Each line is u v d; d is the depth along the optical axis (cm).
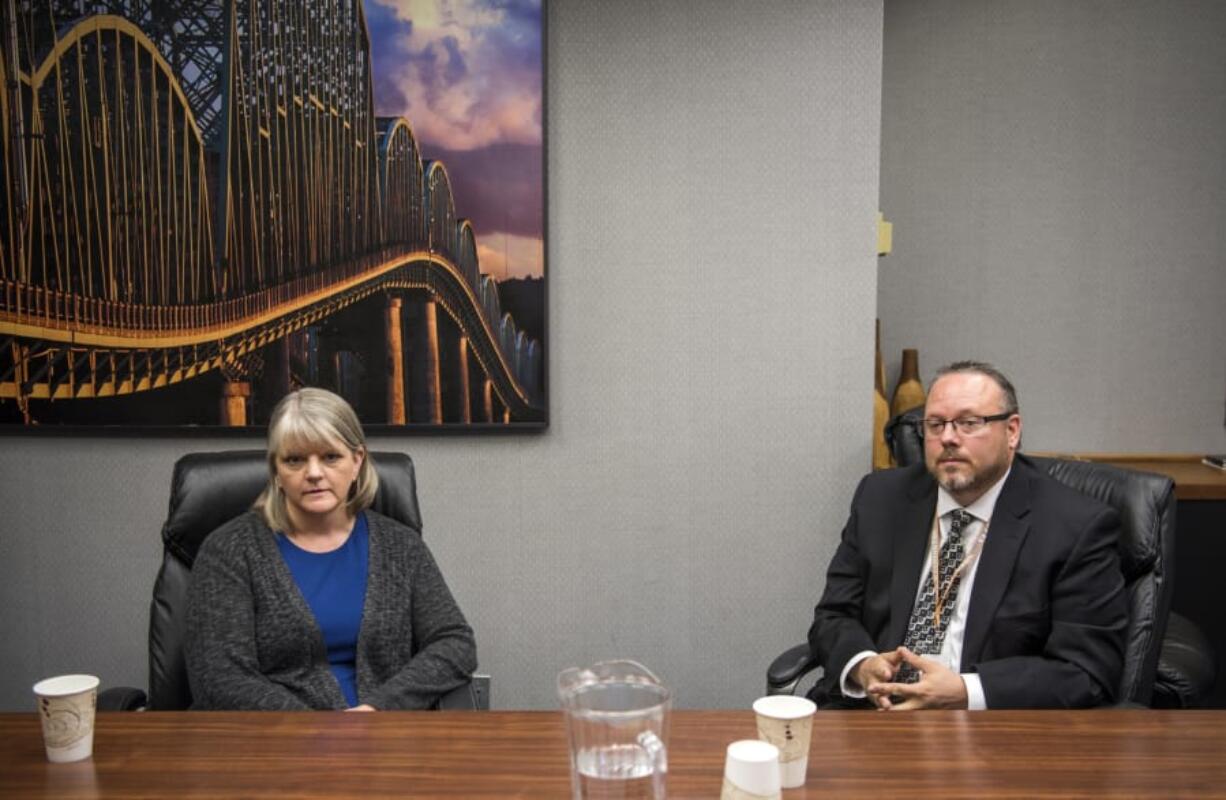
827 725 128
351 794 107
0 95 238
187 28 236
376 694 160
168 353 245
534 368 245
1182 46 293
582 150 244
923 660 156
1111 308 301
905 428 237
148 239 241
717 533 252
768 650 254
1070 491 175
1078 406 304
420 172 240
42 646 254
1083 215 299
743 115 242
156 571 252
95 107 238
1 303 242
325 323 244
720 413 249
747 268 246
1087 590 166
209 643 161
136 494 250
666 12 240
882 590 186
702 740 123
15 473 250
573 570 254
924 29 296
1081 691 157
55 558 252
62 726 116
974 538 178
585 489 252
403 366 245
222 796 107
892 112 299
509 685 257
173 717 133
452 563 254
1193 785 109
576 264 246
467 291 243
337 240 242
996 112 297
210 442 249
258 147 239
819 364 247
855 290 245
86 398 246
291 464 169
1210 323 301
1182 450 304
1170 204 298
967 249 301
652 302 247
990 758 116
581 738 94
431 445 251
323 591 172
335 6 236
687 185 244
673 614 254
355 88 238
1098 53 294
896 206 301
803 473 249
